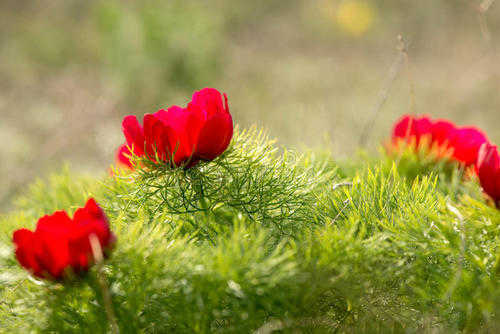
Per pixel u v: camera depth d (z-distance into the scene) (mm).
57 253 933
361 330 968
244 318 940
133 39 3168
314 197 1044
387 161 1115
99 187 1089
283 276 930
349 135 1553
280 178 1032
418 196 1019
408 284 970
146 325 952
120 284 951
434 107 2703
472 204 984
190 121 982
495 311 950
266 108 2697
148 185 1009
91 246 934
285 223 1020
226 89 3139
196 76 3146
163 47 3125
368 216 1005
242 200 1023
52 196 1138
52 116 2924
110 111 2936
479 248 971
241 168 1031
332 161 1146
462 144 1087
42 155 2414
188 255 946
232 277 929
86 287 951
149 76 3107
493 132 2326
